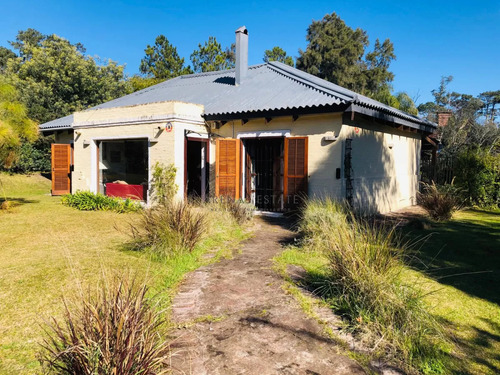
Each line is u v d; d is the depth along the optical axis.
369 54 41.44
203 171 11.47
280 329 3.47
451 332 3.53
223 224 7.86
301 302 4.07
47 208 11.31
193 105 10.84
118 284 2.94
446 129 21.22
